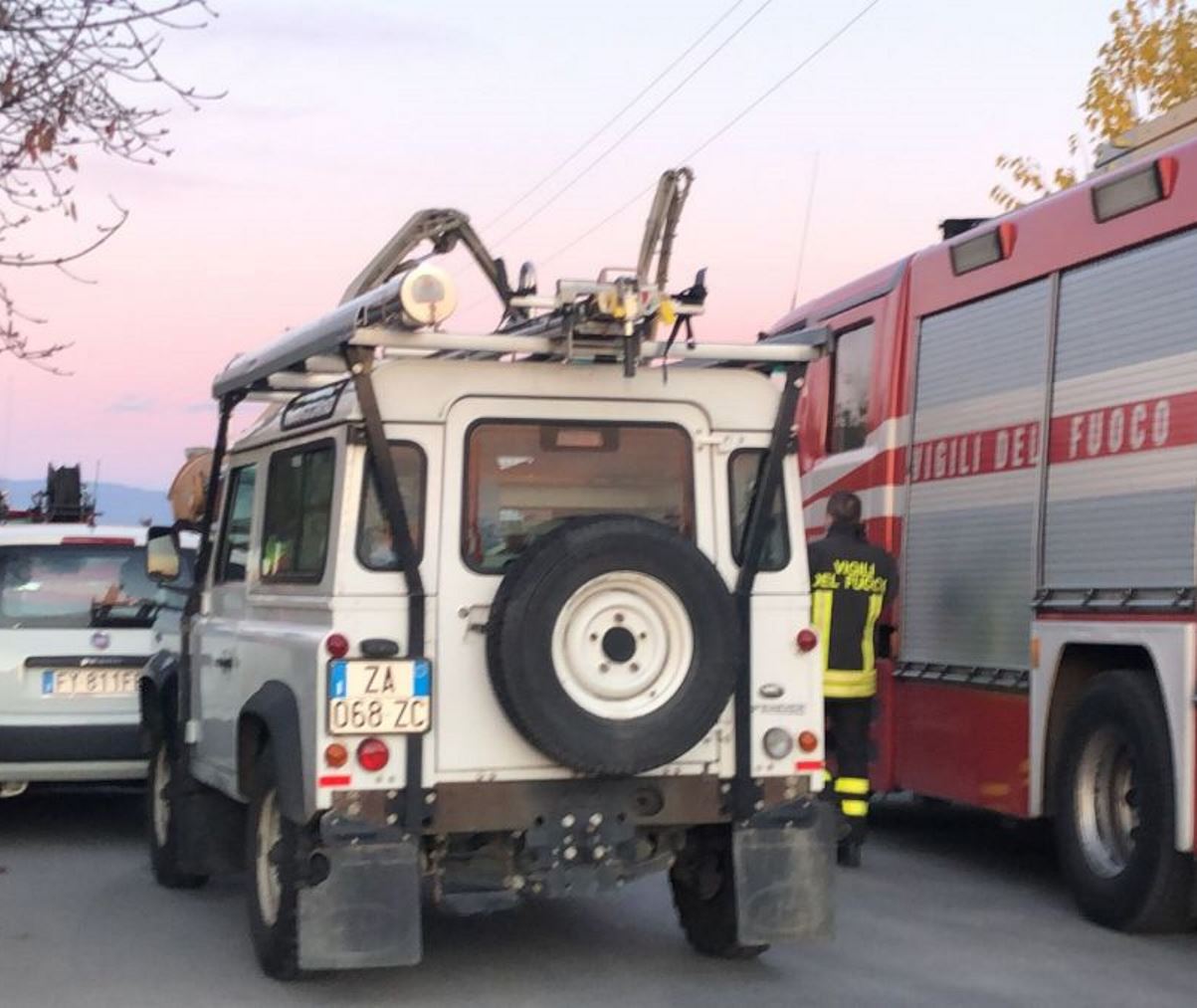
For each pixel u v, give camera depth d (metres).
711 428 7.16
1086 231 8.86
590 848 6.79
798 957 7.79
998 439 9.63
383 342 6.58
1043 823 11.54
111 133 6.86
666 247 7.75
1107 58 23.50
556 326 6.83
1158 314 8.16
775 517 7.17
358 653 6.65
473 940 8.19
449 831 6.68
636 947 8.01
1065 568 8.83
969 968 7.55
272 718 6.98
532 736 6.54
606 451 7.04
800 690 7.09
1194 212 7.94
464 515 6.82
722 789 6.98
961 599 9.95
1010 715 9.31
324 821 6.54
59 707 10.87
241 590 8.18
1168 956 7.79
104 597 11.09
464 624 6.75
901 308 10.98
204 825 8.85
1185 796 7.66
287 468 7.60
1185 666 7.68
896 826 12.23
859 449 11.52
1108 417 8.54
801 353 7.05
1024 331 9.44
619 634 6.61
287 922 6.99
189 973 7.53
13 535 11.15
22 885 9.77
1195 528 7.73
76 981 7.39
